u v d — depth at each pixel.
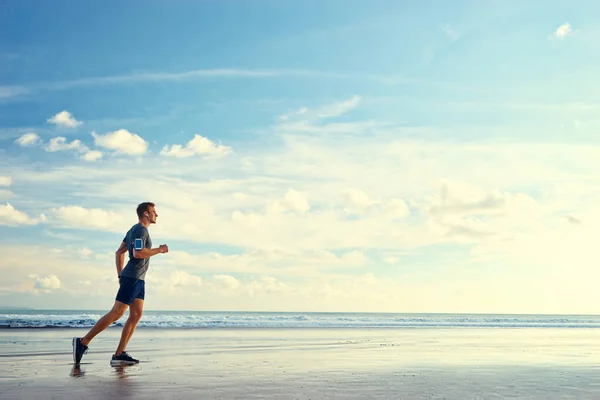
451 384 4.80
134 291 6.26
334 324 26.61
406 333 17.05
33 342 9.91
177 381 4.76
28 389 4.19
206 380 4.85
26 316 23.91
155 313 87.88
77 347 6.14
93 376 5.03
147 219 6.58
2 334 12.69
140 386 4.41
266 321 24.95
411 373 5.66
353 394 4.13
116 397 3.83
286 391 4.24
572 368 6.40
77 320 18.39
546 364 6.88
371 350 9.18
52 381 4.67
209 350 8.73
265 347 9.64
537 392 4.37
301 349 9.23
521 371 5.98
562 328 27.70
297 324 25.17
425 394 4.20
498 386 4.71
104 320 6.20
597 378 5.41
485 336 15.76
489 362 7.08
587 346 11.14
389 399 3.92
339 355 8.01
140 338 11.91
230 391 4.20
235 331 16.44
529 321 37.94
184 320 22.81
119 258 6.59
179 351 8.45
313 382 4.81
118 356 6.21
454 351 9.12
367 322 28.95
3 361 6.46
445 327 26.12
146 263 6.44
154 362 6.55
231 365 6.28
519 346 10.85
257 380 4.91
